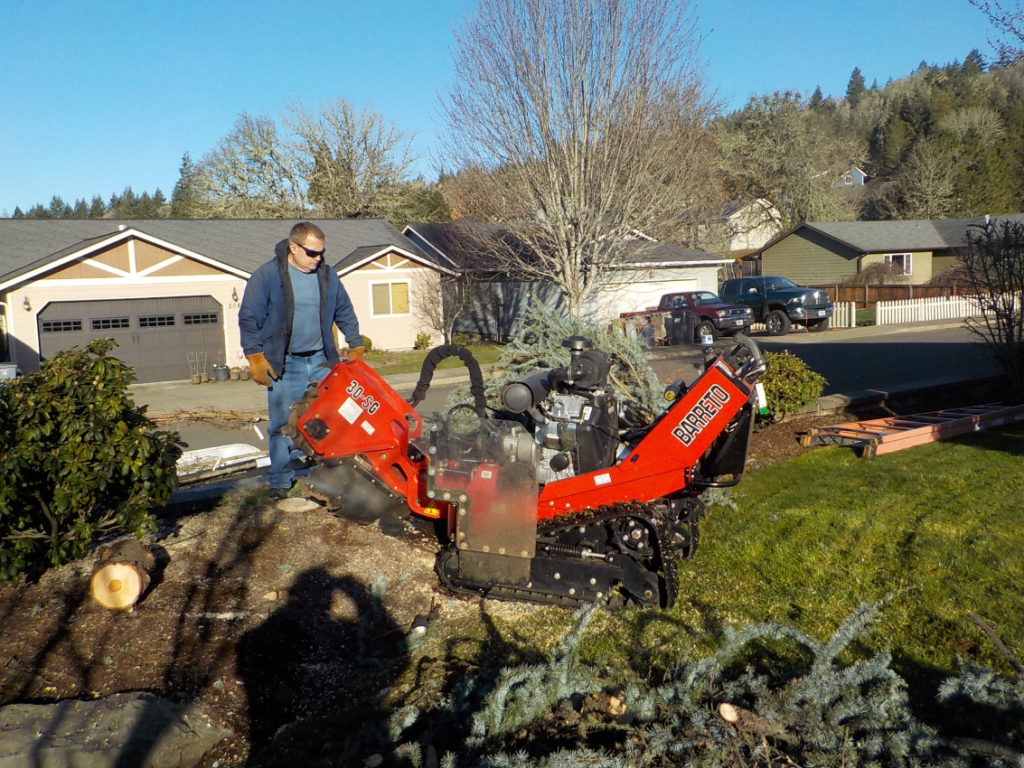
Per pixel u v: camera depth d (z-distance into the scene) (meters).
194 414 8.52
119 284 22.02
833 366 17.42
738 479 4.69
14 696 3.88
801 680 3.40
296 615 4.64
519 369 7.02
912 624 4.32
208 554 5.25
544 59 21.09
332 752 3.53
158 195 94.06
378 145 50.38
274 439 6.12
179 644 4.32
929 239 41.22
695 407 4.47
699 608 4.64
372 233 31.25
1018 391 11.90
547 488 4.60
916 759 2.99
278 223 30.36
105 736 3.49
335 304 5.99
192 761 3.60
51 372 4.83
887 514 6.08
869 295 36.31
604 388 4.80
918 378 14.56
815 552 5.38
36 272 20.62
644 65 21.09
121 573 4.55
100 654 4.22
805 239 42.41
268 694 4.05
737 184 52.25
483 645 4.33
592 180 21.81
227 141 50.91
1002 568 4.94
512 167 22.50
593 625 4.48
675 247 31.05
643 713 3.38
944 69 99.25
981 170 54.62
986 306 12.16
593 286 23.67
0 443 4.47
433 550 5.41
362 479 4.76
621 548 4.43
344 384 4.75
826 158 52.62
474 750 3.29
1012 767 2.89
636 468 4.50
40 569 5.05
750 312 25.78
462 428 4.36
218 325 23.70
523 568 4.41
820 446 8.61
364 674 4.17
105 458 4.67
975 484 6.80
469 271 27.88
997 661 3.86
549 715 3.53
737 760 3.06
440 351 4.56
